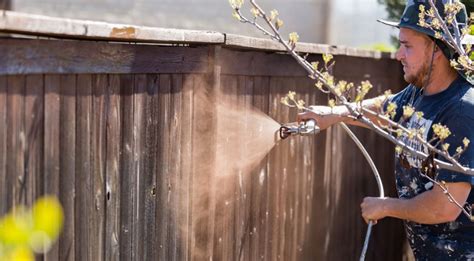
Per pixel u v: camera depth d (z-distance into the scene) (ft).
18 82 6.91
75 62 7.63
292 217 13.55
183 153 10.01
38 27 6.74
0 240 4.36
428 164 9.45
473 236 10.34
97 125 8.14
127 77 8.64
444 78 10.22
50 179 7.41
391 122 8.55
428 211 9.87
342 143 15.34
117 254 8.68
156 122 9.30
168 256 9.85
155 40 8.58
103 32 7.59
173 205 9.86
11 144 6.85
